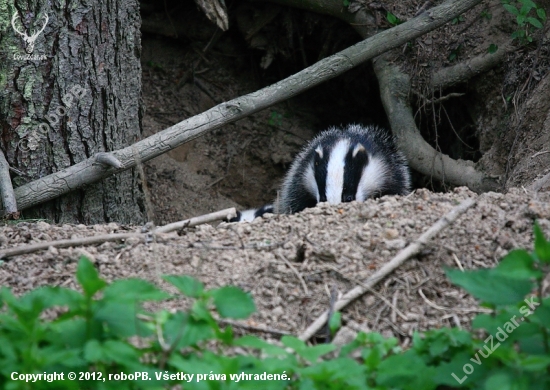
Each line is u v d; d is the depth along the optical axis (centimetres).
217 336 565
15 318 585
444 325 655
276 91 1171
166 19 1623
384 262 715
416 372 557
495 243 727
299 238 763
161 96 1628
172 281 562
